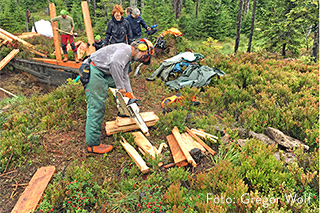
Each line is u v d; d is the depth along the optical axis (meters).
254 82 5.61
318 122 3.94
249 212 2.26
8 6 25.22
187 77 5.60
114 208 2.53
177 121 3.76
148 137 3.67
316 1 12.64
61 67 7.53
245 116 4.10
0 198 2.64
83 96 4.65
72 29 7.00
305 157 3.01
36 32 14.24
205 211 2.29
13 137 3.54
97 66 2.78
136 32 5.98
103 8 17.28
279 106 4.51
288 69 7.25
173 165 3.11
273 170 2.70
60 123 3.94
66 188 2.64
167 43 7.91
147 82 5.54
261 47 15.88
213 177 2.75
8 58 8.97
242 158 2.98
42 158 3.21
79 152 3.33
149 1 18.28
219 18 21.44
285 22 14.04
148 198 2.56
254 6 15.33
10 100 6.82
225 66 6.50
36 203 2.47
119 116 3.91
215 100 4.76
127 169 3.04
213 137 3.52
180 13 22.94
